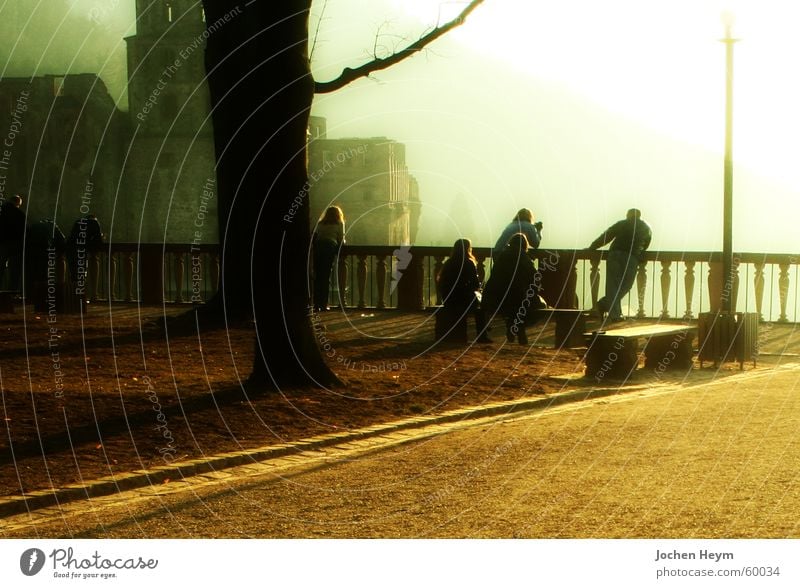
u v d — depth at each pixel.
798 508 7.02
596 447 9.27
